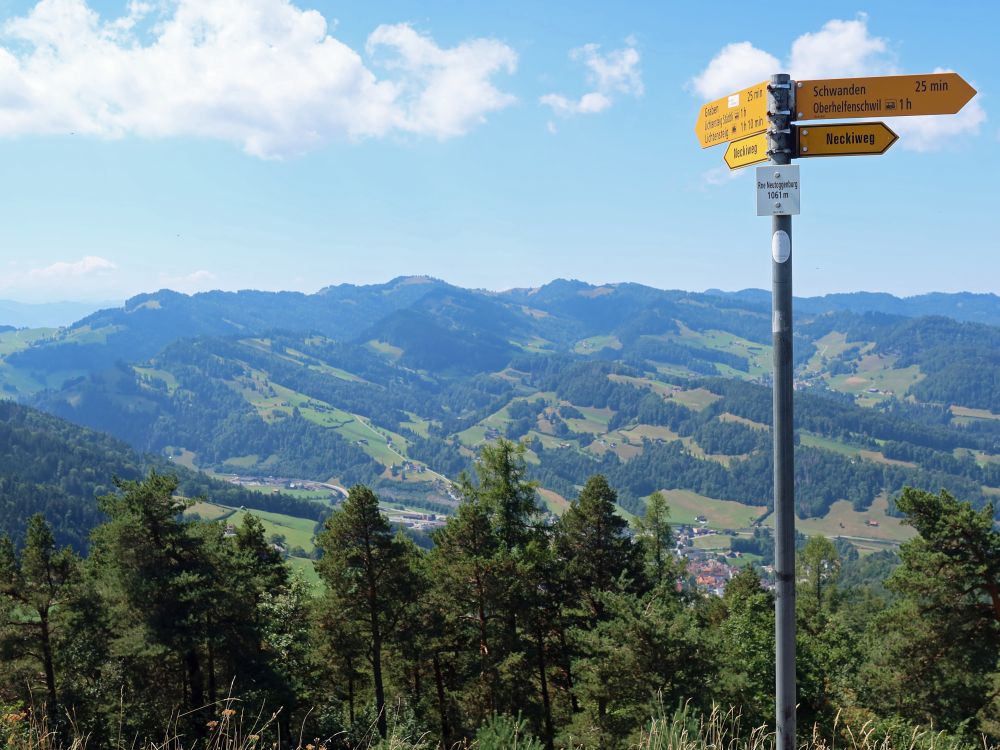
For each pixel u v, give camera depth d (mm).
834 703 17312
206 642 21656
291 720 22062
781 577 4422
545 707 23547
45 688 23484
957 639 19359
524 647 23953
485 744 8250
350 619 25578
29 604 24844
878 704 20391
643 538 30828
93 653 25016
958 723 18594
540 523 25750
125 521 22141
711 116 5020
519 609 23406
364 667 30656
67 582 25359
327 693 31375
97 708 21406
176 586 22219
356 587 25328
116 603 23500
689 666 16422
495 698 22859
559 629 24750
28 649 23938
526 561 23125
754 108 4570
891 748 8141
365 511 25078
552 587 24375
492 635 23734
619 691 16953
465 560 23172
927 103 4348
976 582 19531
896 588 20500
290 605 31516
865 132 4383
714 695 15219
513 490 25000
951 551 19797
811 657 18031
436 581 24656
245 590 24094
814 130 4418
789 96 4398
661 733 6156
